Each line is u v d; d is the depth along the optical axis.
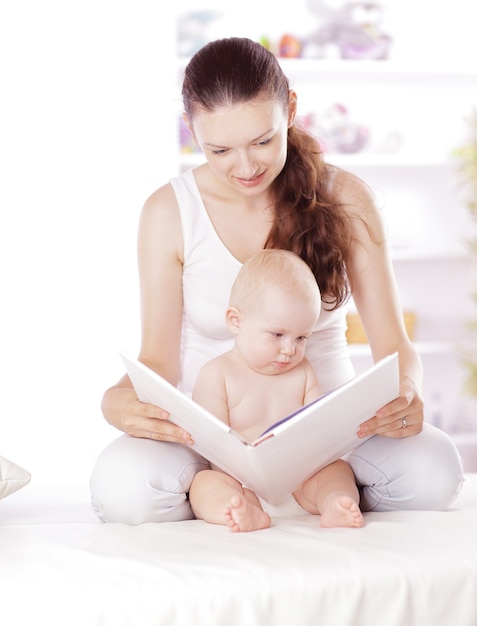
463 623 1.32
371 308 1.94
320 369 1.94
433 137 4.03
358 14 3.89
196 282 1.95
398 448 1.68
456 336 4.08
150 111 3.60
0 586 1.26
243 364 1.77
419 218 4.04
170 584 1.25
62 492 2.08
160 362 1.92
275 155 1.70
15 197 3.55
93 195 3.59
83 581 1.27
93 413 3.60
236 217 1.94
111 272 3.60
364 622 1.28
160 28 3.59
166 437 1.66
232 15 3.81
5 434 3.55
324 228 1.87
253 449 1.43
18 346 3.56
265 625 1.25
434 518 1.58
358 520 1.51
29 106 3.54
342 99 3.95
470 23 4.05
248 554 1.36
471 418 4.03
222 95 1.64
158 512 1.65
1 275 3.54
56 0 3.54
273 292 1.70
